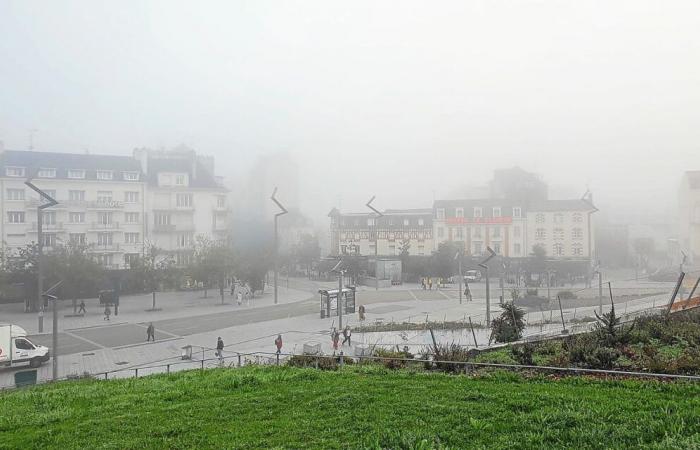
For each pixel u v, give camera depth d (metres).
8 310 51.62
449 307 50.09
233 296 63.72
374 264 77.56
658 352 16.20
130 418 11.15
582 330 23.94
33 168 65.88
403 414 10.31
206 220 78.12
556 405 10.38
